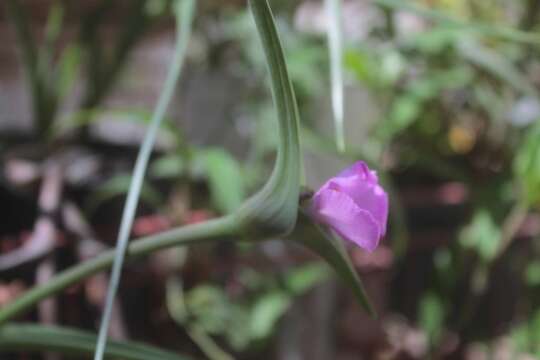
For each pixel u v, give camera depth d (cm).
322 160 40
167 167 40
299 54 38
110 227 38
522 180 37
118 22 49
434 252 46
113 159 44
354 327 46
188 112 46
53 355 34
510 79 39
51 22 41
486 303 47
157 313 40
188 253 40
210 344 40
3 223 38
